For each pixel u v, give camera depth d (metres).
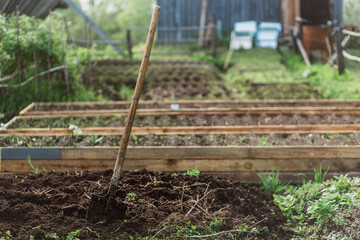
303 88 9.20
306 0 13.43
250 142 5.44
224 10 16.77
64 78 8.25
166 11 17.17
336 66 9.82
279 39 13.67
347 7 13.30
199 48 16.05
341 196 3.89
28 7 7.67
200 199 3.94
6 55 6.66
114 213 3.55
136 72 10.89
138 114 6.61
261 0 16.53
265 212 4.05
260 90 9.13
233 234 3.53
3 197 3.76
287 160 4.75
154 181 4.20
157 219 3.58
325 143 5.36
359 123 6.25
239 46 15.37
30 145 5.16
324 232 3.56
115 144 5.28
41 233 3.31
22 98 6.98
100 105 7.43
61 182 4.18
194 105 7.56
